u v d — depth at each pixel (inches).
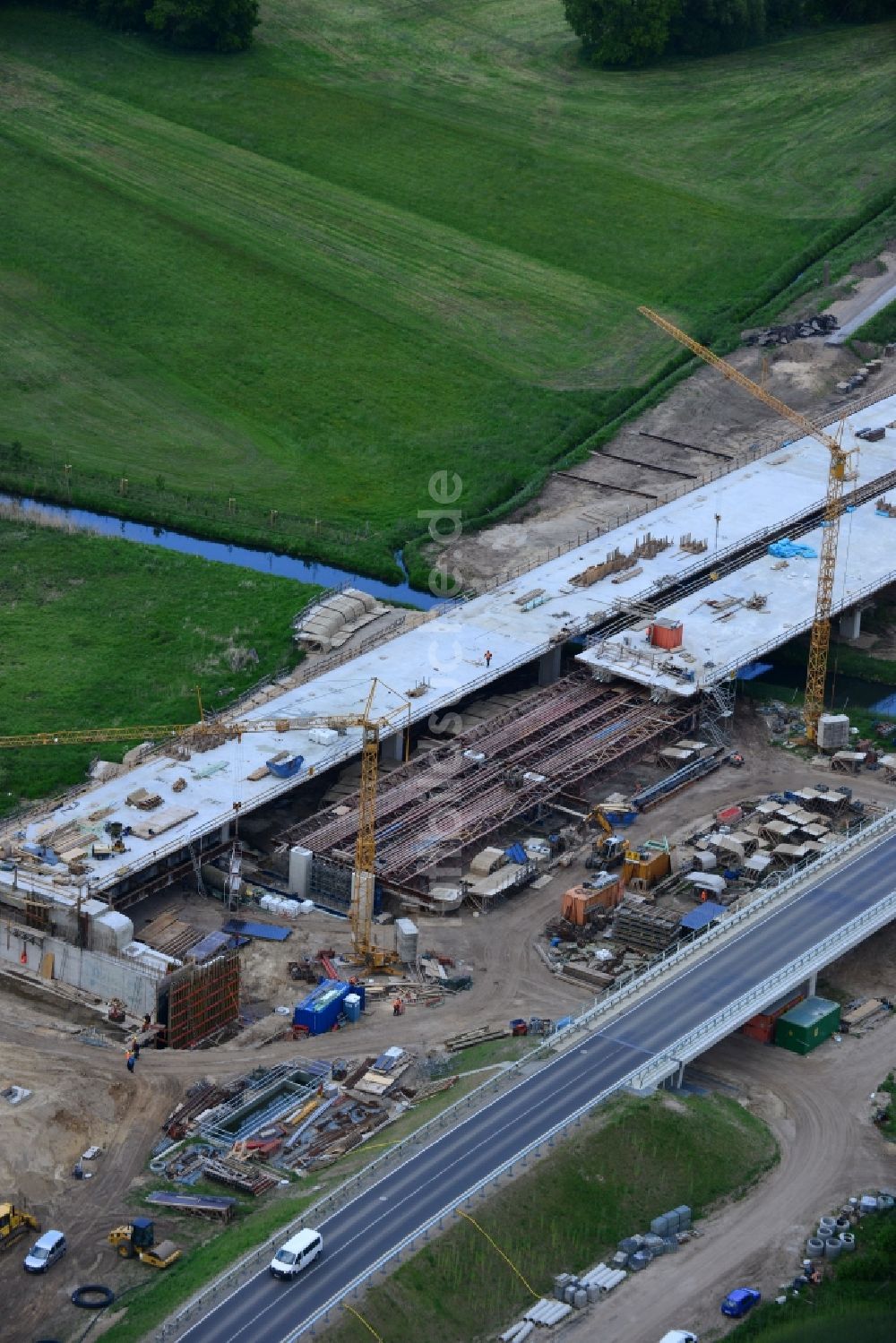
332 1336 7288.4
